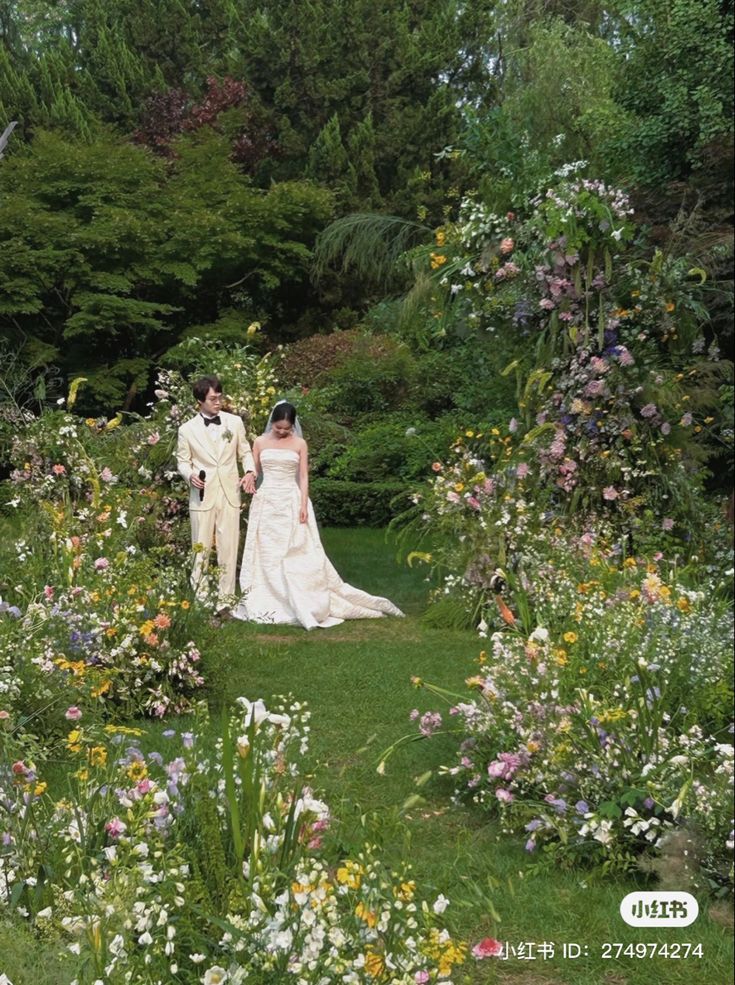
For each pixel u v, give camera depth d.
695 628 4.76
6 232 20.28
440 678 6.50
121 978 2.47
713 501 9.59
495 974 3.14
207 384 8.71
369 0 25.55
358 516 15.01
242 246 21.16
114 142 23.28
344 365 18.14
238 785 3.26
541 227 8.19
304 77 25.56
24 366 20.11
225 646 5.98
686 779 3.76
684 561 8.04
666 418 8.53
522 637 4.79
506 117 9.86
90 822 3.09
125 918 2.62
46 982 2.50
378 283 23.31
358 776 4.73
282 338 23.69
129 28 27.25
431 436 15.89
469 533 8.02
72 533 6.78
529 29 19.62
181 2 26.97
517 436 8.66
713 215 12.02
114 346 21.81
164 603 5.76
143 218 20.81
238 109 24.53
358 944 2.64
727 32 12.09
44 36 29.75
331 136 24.61
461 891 3.57
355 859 3.14
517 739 4.25
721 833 3.62
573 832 3.90
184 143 22.39
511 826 4.02
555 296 8.18
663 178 12.56
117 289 20.00
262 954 2.55
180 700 5.61
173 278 21.53
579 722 4.05
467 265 8.49
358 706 5.86
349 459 16.17
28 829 3.16
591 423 8.34
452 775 4.63
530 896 3.59
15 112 24.62
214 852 2.80
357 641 7.66
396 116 24.69
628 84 12.94
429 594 9.06
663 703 4.21
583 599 5.51
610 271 8.16
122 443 9.52
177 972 2.61
